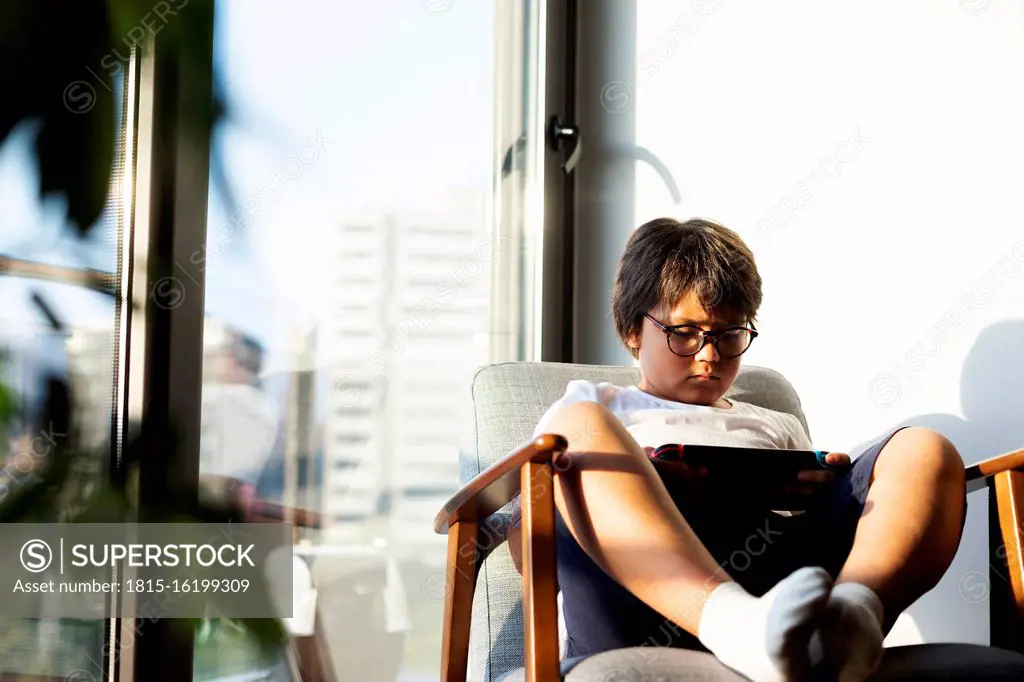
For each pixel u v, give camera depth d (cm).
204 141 146
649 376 148
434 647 186
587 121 235
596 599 117
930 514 111
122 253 137
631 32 229
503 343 216
